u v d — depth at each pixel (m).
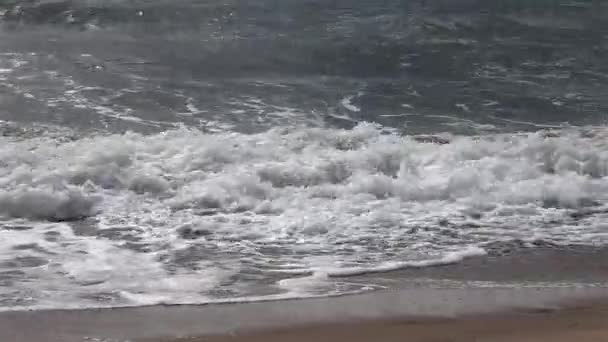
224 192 14.06
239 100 20.06
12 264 11.20
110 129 17.67
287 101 20.20
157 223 13.05
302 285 10.71
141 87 20.67
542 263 11.80
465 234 12.85
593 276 11.34
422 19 27.17
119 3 27.72
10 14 26.47
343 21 26.91
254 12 27.52
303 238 12.52
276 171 14.93
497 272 11.41
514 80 22.45
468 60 23.91
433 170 15.28
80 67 22.12
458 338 8.88
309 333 9.08
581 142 16.97
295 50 24.23
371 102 20.41
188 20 26.61
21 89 20.08
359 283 10.85
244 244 12.24
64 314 9.56
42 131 17.34
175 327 9.23
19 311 9.62
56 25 26.12
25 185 13.88
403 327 9.25
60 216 13.33
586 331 9.09
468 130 18.56
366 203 13.88
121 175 14.57
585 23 27.69
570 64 23.91
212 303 10.02
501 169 15.36
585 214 13.91
